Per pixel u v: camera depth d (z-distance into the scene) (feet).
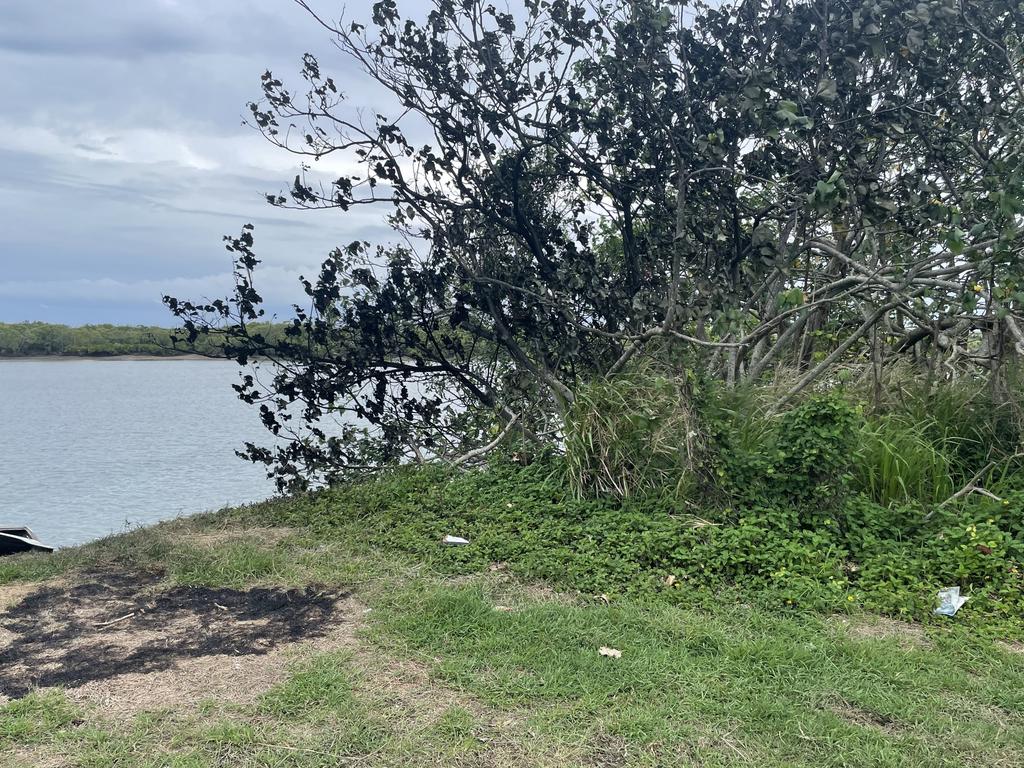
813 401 21.34
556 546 20.84
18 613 17.87
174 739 12.12
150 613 17.74
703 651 15.06
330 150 27.53
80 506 33.55
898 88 25.66
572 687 13.57
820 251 28.12
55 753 11.86
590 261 27.71
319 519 25.11
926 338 29.22
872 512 20.88
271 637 16.14
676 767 11.45
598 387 25.18
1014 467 23.93
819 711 12.80
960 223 23.45
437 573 19.83
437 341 30.22
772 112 23.18
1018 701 13.07
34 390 95.81
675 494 22.74
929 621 16.52
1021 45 23.71
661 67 24.97
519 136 26.45
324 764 11.54
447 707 13.07
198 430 59.21
